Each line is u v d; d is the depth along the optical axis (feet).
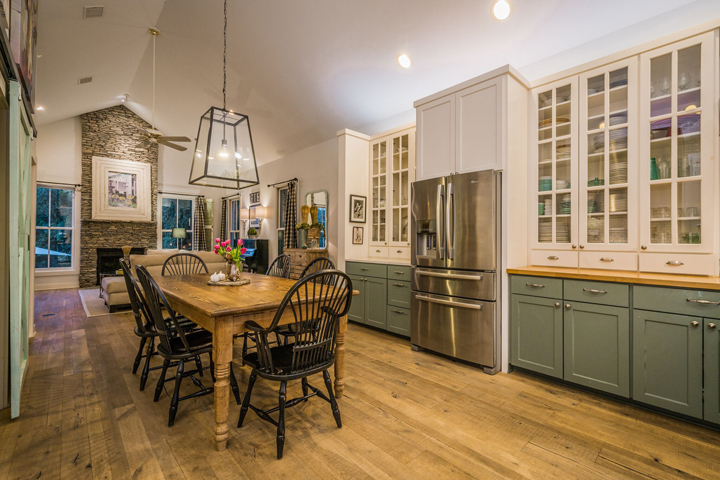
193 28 14.52
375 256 14.49
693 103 7.38
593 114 8.87
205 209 29.99
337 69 13.69
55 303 17.67
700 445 5.71
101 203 24.54
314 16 11.81
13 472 4.91
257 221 25.23
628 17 8.69
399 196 13.62
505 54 10.60
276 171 23.04
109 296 15.31
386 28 11.19
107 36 14.60
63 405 6.94
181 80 18.81
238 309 5.51
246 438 5.84
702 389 6.12
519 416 6.64
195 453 5.40
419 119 10.94
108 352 10.25
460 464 5.20
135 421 6.34
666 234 7.71
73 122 23.79
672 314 6.43
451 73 11.89
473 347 9.05
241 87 17.39
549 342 8.11
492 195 8.73
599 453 5.49
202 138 11.23
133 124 26.00
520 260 9.44
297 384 8.10
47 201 23.03
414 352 10.49
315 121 17.62
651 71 7.86
